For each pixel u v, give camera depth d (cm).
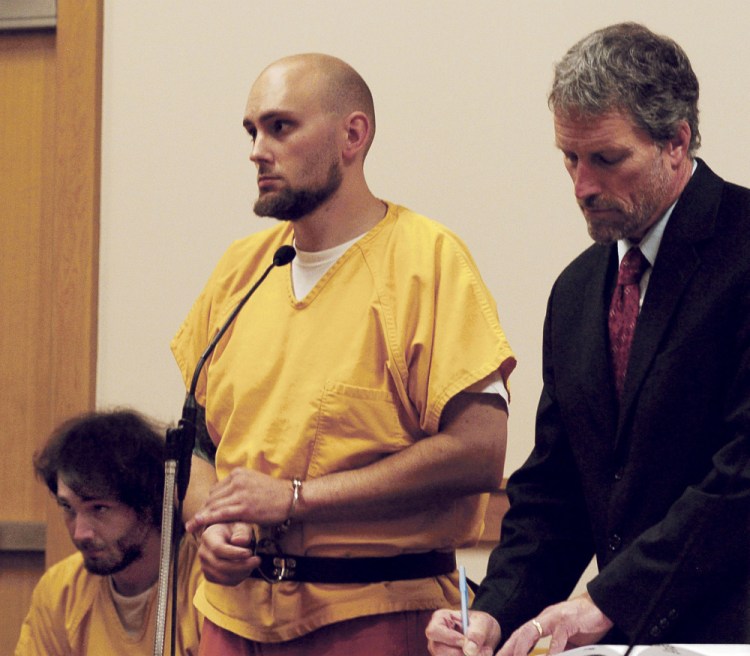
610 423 395
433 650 371
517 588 400
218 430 459
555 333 420
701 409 378
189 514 459
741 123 677
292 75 450
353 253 448
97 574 539
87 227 752
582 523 419
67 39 761
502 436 434
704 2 687
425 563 435
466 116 712
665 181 382
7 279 773
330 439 429
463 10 718
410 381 433
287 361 441
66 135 757
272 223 732
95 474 532
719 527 354
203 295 484
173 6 754
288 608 423
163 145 750
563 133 381
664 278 386
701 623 362
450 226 709
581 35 703
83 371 746
